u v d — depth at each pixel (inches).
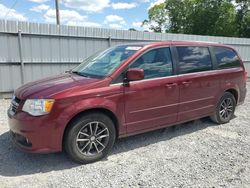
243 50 619.8
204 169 149.0
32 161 157.8
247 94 402.3
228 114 234.7
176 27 1663.4
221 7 1446.9
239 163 156.9
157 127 182.7
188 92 194.1
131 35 451.2
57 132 143.5
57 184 133.0
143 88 169.0
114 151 173.6
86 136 153.6
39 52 374.9
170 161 158.7
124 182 134.9
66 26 388.2
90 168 150.0
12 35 351.3
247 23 1385.3
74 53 403.2
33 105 142.9
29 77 374.0
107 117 158.6
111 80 159.0
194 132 210.5
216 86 215.8
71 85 152.8
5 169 148.3
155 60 179.0
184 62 194.2
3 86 357.4
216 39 575.2
